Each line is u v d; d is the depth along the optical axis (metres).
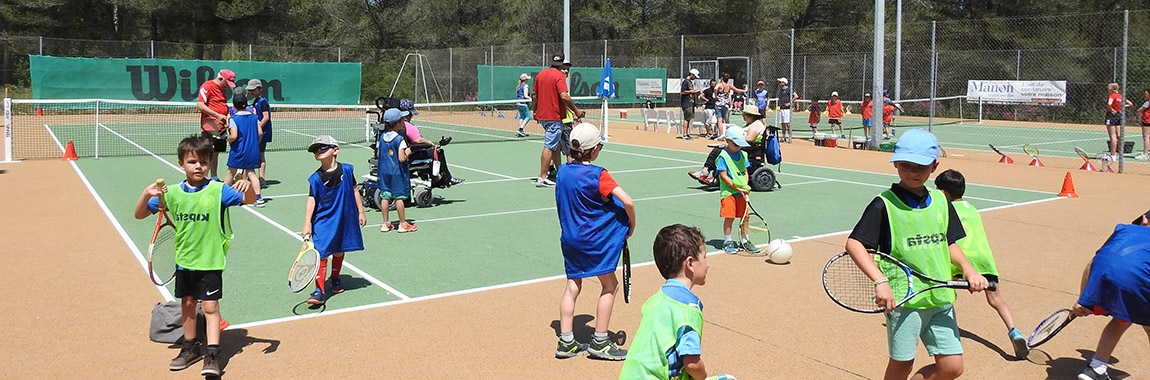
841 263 5.09
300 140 23.12
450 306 7.05
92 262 8.59
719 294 7.45
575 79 33.16
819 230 10.54
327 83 31.70
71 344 6.09
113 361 5.75
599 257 5.66
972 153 21.30
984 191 14.12
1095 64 32.91
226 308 6.97
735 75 44.81
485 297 7.34
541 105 14.14
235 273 8.19
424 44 49.62
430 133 25.55
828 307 7.05
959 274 5.80
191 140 5.46
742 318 6.74
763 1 44.81
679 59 37.56
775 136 14.23
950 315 4.39
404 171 10.16
